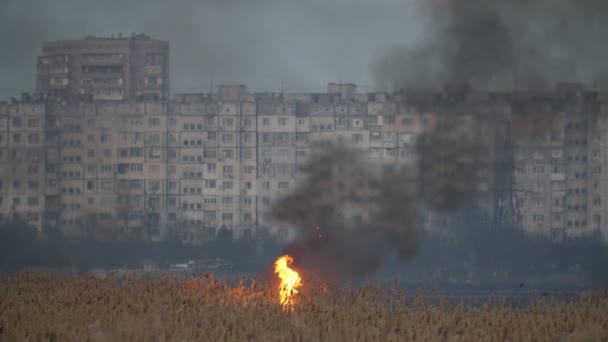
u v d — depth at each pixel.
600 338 130.00
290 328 130.00
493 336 129.75
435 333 133.25
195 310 144.50
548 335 132.62
